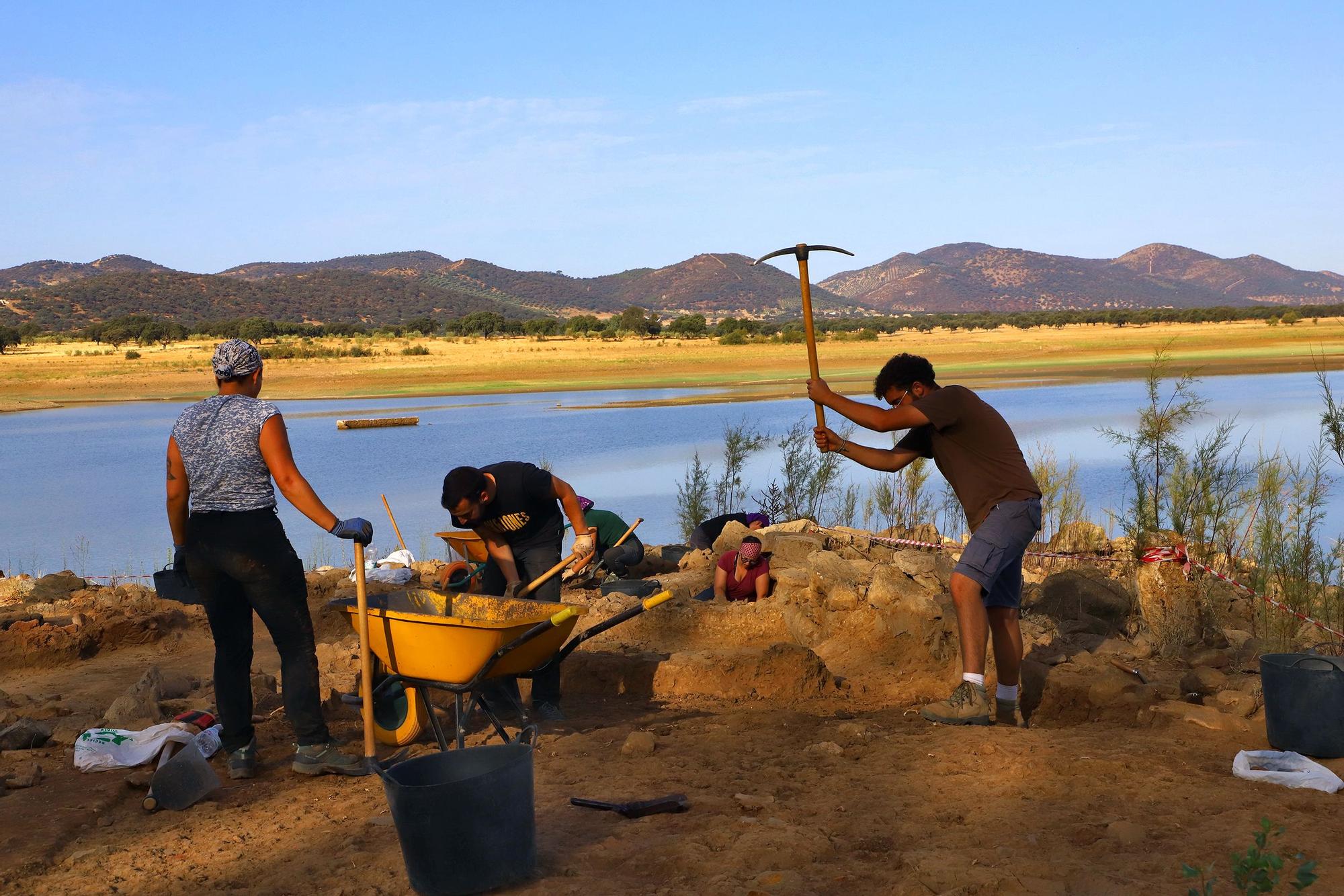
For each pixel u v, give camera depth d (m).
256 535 4.76
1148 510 9.41
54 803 4.61
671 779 4.57
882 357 74.56
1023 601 8.46
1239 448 11.88
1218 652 6.89
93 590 10.34
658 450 26.88
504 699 5.94
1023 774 4.36
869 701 6.43
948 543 12.13
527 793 3.50
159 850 4.03
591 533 6.13
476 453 27.48
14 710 6.31
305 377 66.44
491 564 6.36
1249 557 9.22
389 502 20.27
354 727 5.84
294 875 3.67
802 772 4.59
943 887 3.24
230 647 4.94
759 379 56.75
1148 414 9.67
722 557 8.88
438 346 103.81
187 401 51.97
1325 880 3.19
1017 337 113.06
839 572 8.30
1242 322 151.00
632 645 7.86
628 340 121.12
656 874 3.51
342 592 9.62
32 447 32.75
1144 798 4.04
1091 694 5.62
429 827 3.34
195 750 4.72
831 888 3.33
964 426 5.37
